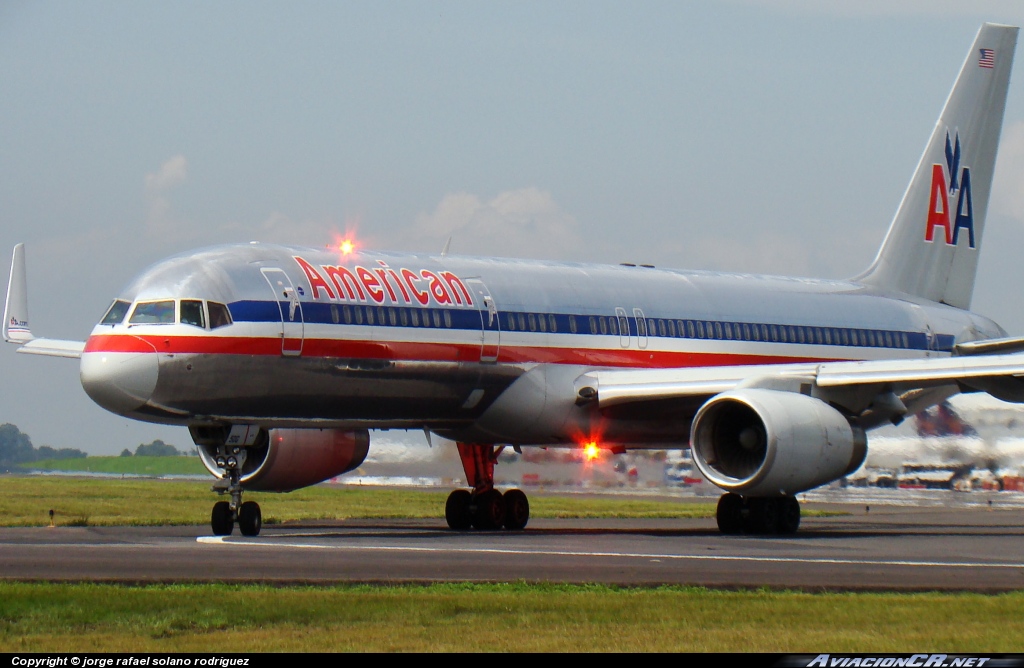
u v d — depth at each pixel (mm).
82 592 54531
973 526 129500
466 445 117500
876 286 144125
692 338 123688
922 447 192125
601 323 117125
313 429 107625
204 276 95875
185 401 94312
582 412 114125
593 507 163250
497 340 109000
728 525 108125
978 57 151000
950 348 145000
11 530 105188
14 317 129625
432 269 109062
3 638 46156
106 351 92812
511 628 48156
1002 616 51031
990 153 152500
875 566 70938
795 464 99312
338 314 99875
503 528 117875
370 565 68812
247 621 49188
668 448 124500
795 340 131750
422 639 45875
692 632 47438
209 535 97750
